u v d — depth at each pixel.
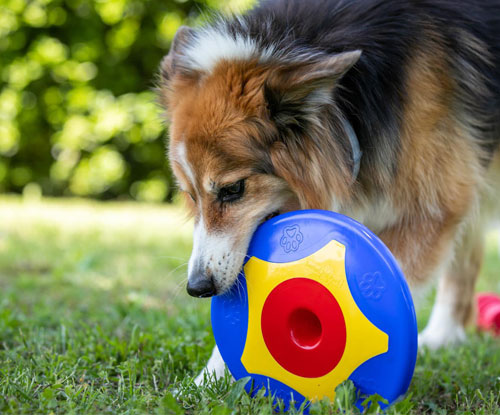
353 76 1.45
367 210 1.51
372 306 1.33
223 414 1.31
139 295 1.96
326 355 1.35
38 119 4.91
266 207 1.44
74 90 4.76
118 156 5.00
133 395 1.38
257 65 1.42
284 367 1.38
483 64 1.53
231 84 1.42
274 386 1.39
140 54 4.95
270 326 1.39
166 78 1.54
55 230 3.36
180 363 1.51
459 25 1.52
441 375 1.51
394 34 1.48
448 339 1.72
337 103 1.44
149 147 5.03
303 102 1.40
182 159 1.44
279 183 1.44
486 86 1.54
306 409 1.36
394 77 1.47
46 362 1.49
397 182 1.48
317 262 1.36
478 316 1.82
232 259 1.42
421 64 1.48
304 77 1.38
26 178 5.20
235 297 1.42
